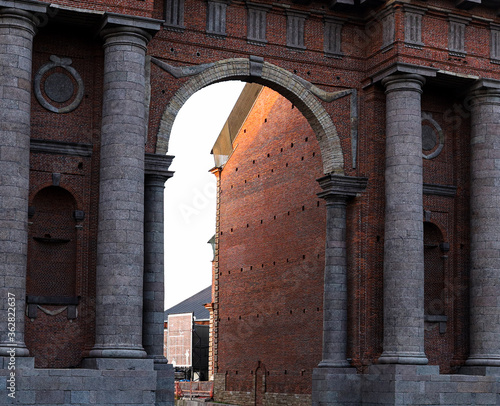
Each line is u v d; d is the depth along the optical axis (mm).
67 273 38625
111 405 35500
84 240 38719
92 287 38375
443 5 44469
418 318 41781
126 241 36812
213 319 68562
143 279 40188
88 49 39750
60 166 38750
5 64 35875
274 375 53781
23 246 35312
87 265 38531
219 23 42875
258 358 55969
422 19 44094
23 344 34812
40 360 37344
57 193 38969
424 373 41188
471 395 41938
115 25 38000
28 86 36344
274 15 44281
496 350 43250
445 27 44594
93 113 39375
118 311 36312
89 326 38031
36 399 34406
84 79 39625
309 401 49438
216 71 42500
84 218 38844
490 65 45438
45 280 38250
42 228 38531
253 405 56094
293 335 51969
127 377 35906
